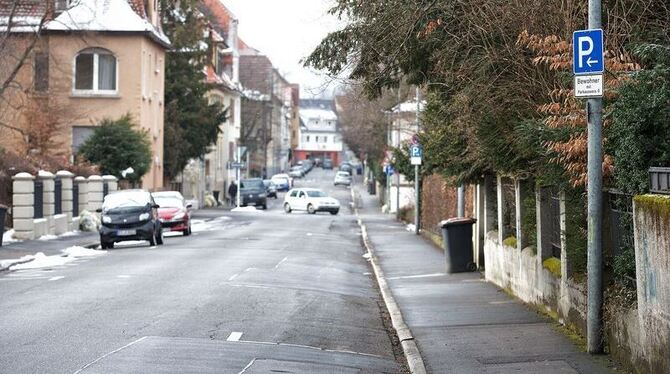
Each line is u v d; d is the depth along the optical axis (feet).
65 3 185.47
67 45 187.42
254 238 134.21
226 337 47.09
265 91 433.07
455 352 44.34
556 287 52.26
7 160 127.24
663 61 34.73
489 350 44.45
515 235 69.10
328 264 96.68
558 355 41.98
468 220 87.86
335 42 60.29
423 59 59.41
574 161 43.62
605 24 46.93
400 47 55.36
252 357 41.83
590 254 41.04
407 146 161.99
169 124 220.64
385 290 73.87
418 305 63.57
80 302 59.36
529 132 46.88
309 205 242.58
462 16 52.75
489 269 78.18
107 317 52.75
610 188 40.78
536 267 58.03
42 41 184.55
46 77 182.60
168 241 127.95
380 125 192.85
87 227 147.74
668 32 44.93
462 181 81.15
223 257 96.73
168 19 222.28
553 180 48.49
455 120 64.23
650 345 34.06
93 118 190.90
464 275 85.15
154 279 73.56
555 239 54.60
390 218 213.66
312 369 40.09
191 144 229.45
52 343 44.14
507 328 51.08
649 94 34.37
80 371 37.58
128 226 115.24
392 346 49.08
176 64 224.33
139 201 118.32
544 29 48.70
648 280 33.96
